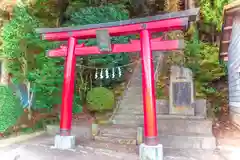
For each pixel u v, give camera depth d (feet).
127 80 42.09
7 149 22.47
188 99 29.99
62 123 23.35
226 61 36.65
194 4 49.47
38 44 30.89
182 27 20.11
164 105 31.73
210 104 34.78
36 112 33.14
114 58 37.65
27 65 31.01
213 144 23.24
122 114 32.73
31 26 30.68
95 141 26.35
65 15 46.34
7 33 29.25
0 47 30.30
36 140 26.45
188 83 30.19
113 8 42.65
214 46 42.96
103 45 21.95
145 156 18.48
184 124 26.68
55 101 31.99
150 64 20.04
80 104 37.50
